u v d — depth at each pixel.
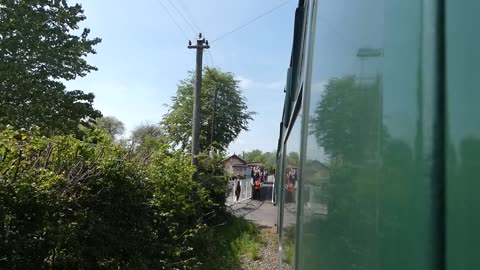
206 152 14.92
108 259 6.32
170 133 35.59
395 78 0.69
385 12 0.76
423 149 0.59
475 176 0.52
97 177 6.45
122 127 54.81
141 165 7.96
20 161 5.08
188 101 36.16
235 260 10.60
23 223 5.13
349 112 0.98
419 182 0.59
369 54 0.84
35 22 18.44
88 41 20.77
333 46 1.27
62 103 19.00
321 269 1.21
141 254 7.15
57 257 5.52
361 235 0.81
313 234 1.44
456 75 0.56
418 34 0.63
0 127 6.41
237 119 37.31
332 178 1.13
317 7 1.73
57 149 6.08
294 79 3.95
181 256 8.48
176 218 8.41
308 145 1.80
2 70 17.25
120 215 7.14
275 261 10.98
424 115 0.60
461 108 0.55
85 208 6.22
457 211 0.54
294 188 2.89
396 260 0.64
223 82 37.31
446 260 0.54
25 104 17.97
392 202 0.66
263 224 17.70
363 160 0.82
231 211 17.36
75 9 20.38
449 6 0.59
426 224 0.57
